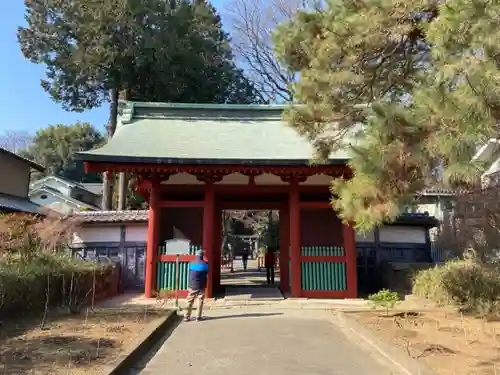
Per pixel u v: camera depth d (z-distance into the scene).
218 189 13.36
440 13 4.46
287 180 13.27
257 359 6.04
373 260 16.47
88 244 16.27
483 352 5.98
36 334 6.97
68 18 20.98
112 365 5.20
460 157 4.29
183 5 22.31
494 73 3.91
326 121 7.47
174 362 5.90
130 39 20.69
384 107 5.40
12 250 9.77
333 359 6.05
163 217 13.23
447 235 14.71
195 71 22.88
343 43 6.84
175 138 13.98
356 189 5.82
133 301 12.07
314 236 13.34
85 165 11.79
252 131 15.12
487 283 10.02
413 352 6.00
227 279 21.47
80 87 22.72
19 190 23.59
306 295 12.71
